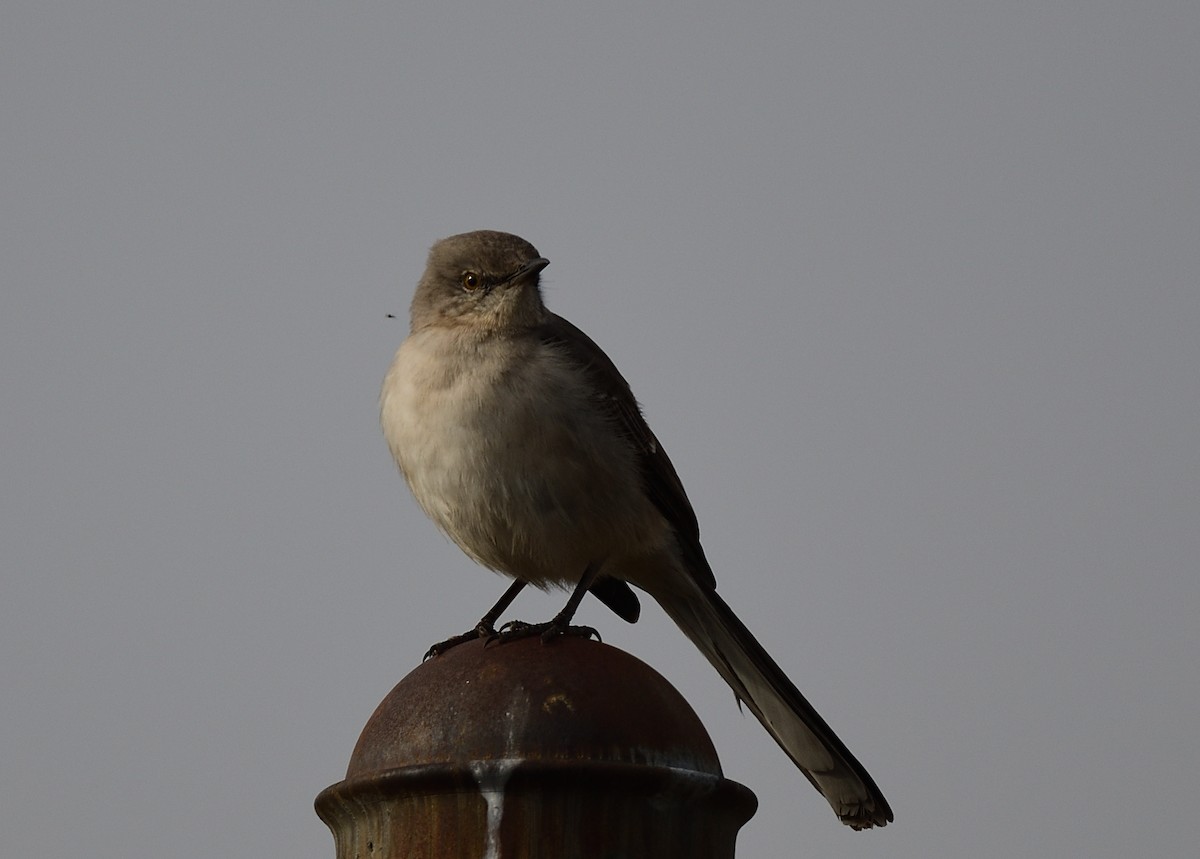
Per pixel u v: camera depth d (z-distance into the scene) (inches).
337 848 273.9
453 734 257.6
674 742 261.6
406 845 254.5
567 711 257.6
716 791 258.5
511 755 253.3
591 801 250.8
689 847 256.2
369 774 258.8
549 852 247.9
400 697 271.3
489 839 248.7
